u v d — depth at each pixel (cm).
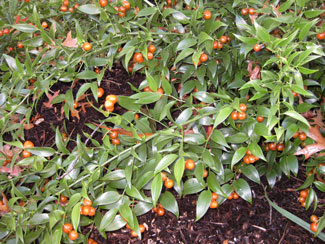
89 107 63
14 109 43
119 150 42
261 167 52
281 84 31
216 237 50
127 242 50
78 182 41
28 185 53
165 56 44
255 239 50
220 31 44
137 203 42
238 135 39
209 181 38
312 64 50
